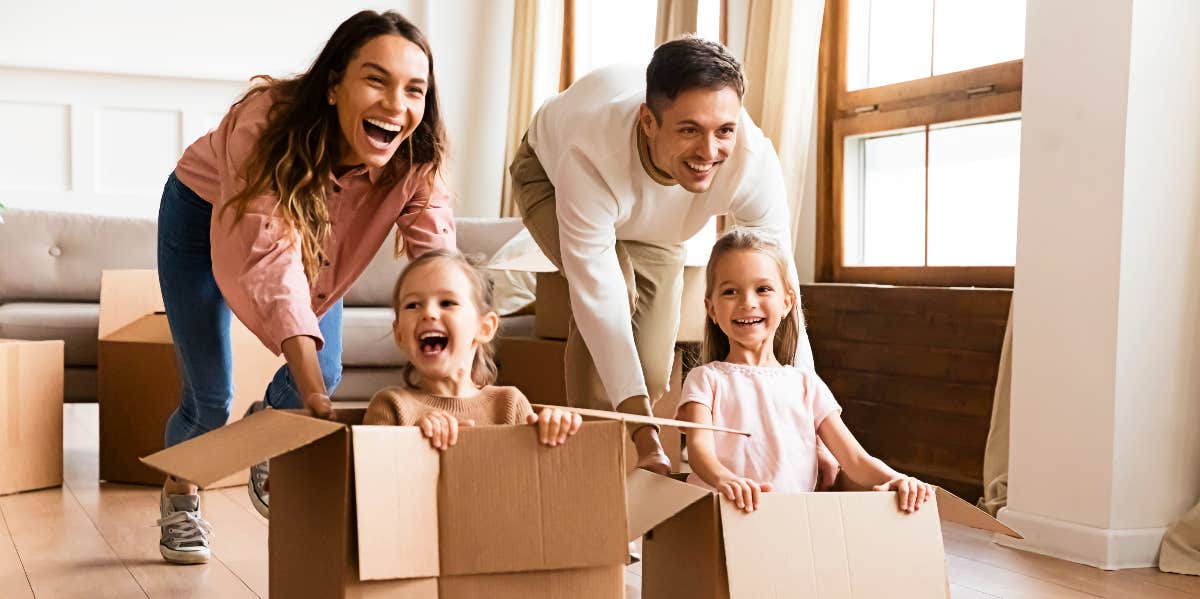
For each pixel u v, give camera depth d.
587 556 1.34
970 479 3.19
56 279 4.47
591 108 2.14
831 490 1.93
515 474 1.32
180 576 2.25
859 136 3.89
